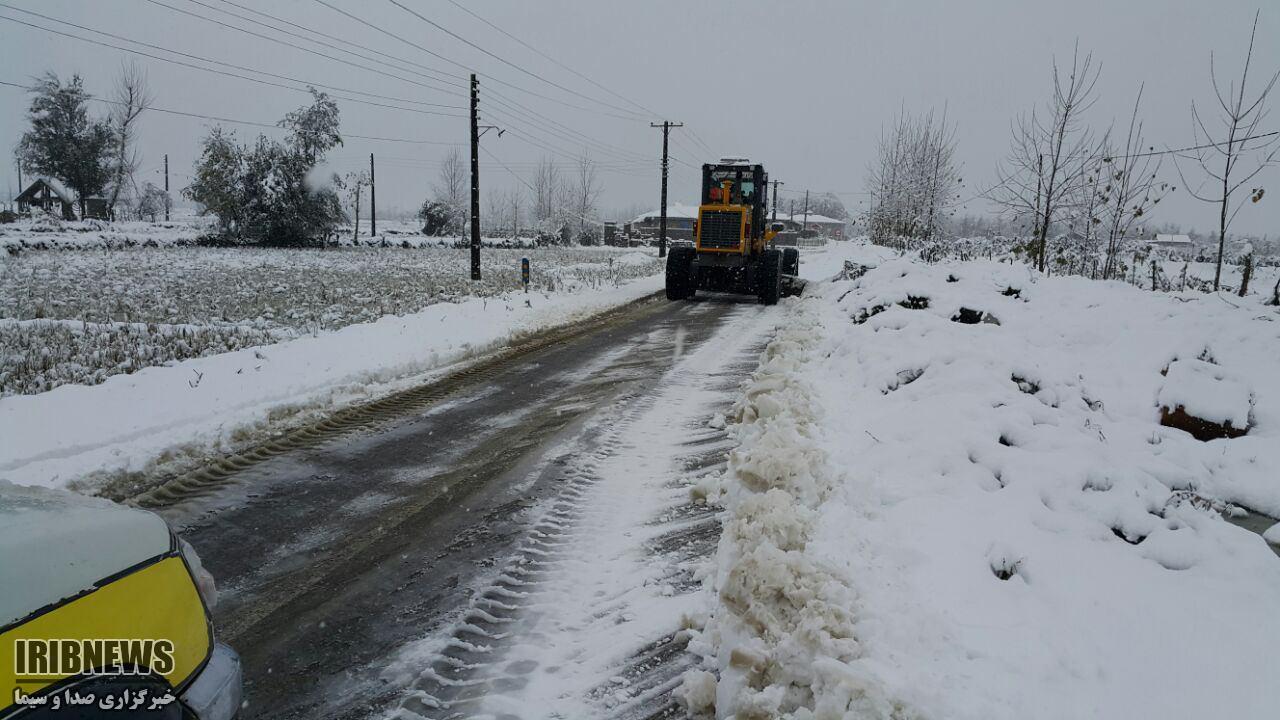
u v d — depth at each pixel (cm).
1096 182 1191
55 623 167
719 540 427
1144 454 438
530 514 472
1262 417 462
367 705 288
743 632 290
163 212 6988
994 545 338
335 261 2836
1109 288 787
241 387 747
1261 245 1942
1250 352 542
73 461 538
